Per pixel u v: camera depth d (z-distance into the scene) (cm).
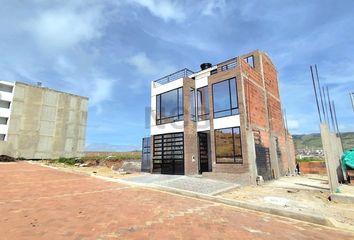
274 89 2255
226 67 1816
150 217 663
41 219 610
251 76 1772
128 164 2417
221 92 1688
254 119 1667
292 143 2475
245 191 1184
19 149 4466
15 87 4588
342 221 688
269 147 1853
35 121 4750
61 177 1563
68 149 5141
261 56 2066
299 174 2294
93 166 2848
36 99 4831
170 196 1012
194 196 1034
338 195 952
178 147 1788
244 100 1557
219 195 1066
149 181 1397
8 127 4400
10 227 541
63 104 5219
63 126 5141
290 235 564
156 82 2180
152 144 2012
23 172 1838
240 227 607
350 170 1391
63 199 866
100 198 907
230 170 1502
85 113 5572
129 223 602
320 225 666
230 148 1549
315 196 1048
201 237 521
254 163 1481
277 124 2144
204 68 2195
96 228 554
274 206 848
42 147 4769
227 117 1608
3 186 1117
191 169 1738
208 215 712
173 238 508
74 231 529
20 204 769
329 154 1102
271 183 1513
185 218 668
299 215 725
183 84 1848
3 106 4575
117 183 1361
